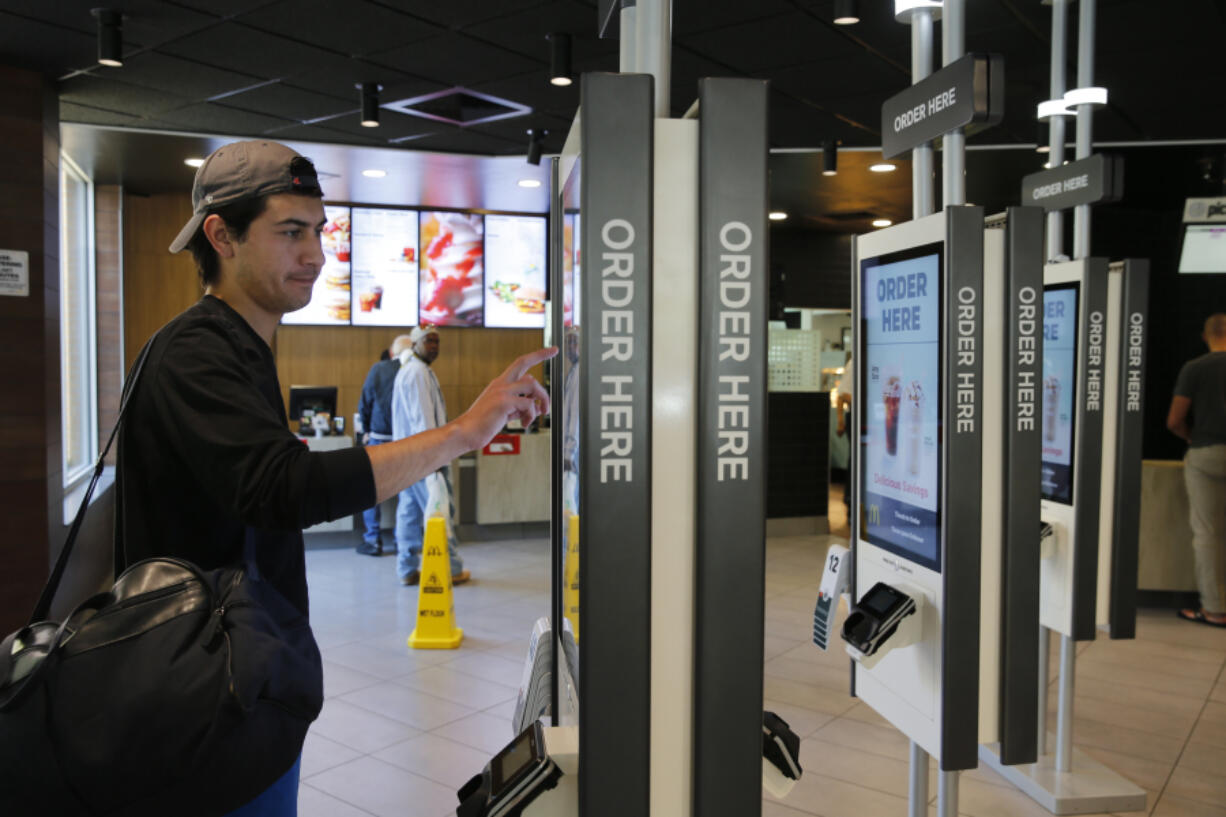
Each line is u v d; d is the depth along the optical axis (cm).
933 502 199
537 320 929
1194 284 639
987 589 205
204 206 123
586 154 103
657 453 107
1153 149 632
